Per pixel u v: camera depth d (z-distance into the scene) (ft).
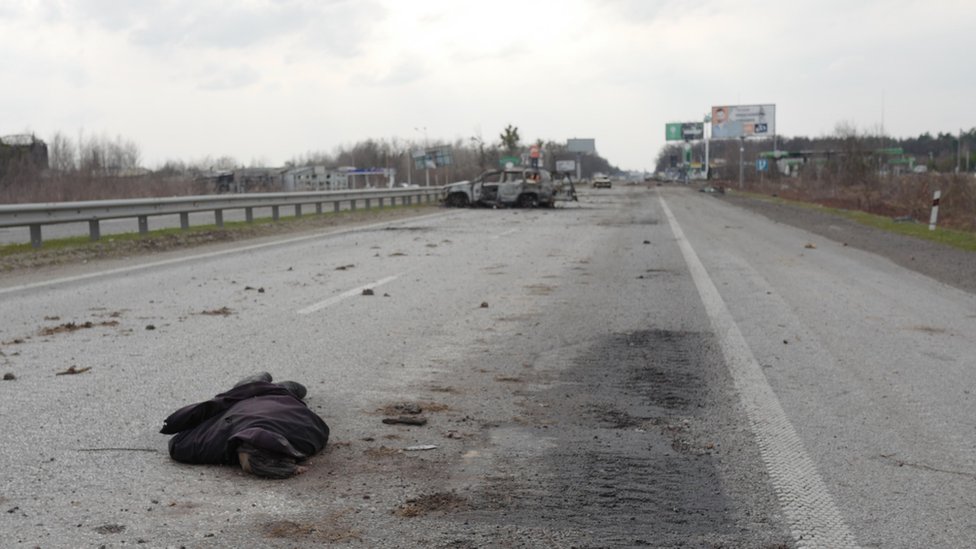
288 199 94.22
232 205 80.94
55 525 13.29
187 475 15.66
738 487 15.55
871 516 14.29
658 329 31.60
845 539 13.35
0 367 23.99
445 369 24.67
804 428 19.27
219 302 36.58
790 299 39.47
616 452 17.44
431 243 69.72
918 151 593.01
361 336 29.40
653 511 14.38
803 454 17.46
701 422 19.66
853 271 51.19
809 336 30.45
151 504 14.25
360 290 40.81
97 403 20.29
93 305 35.50
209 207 76.28
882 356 27.14
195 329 30.14
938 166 374.02
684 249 65.77
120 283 42.55
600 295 40.32
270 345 27.53
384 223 97.30
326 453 17.07
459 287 42.55
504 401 21.30
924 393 22.53
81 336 28.71
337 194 111.34
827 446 17.99
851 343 29.25
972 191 119.85
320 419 17.53
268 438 15.71
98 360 24.97
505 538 13.21
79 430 18.17
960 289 43.73
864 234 81.82
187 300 37.04
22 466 15.92
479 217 113.39
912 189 136.36
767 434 18.76
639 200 189.57
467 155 423.23
